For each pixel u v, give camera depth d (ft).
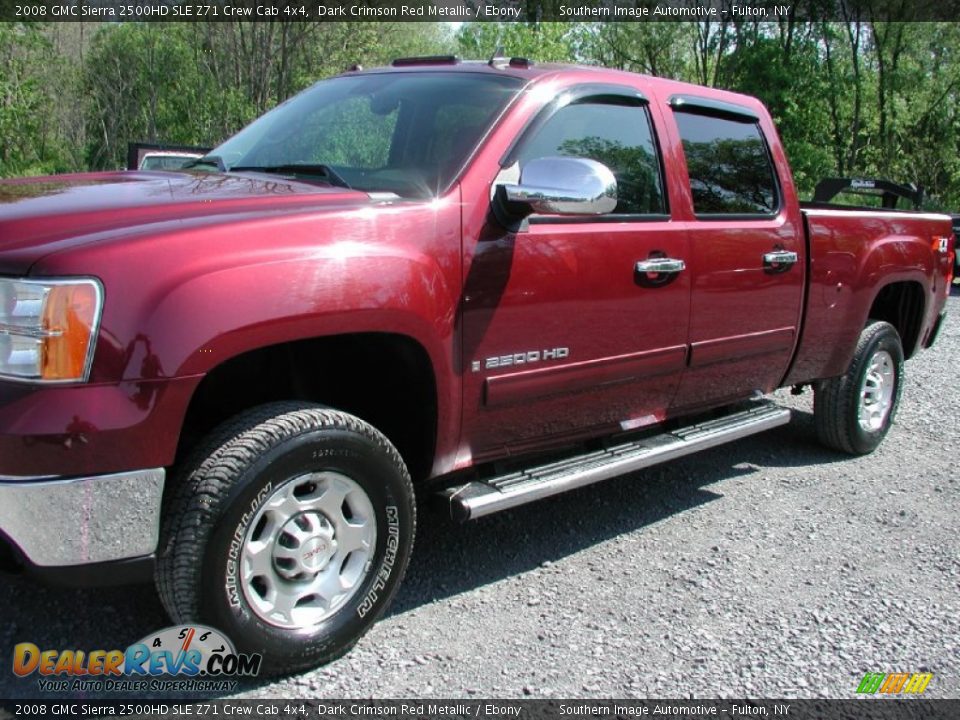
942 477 16.11
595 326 11.04
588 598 10.90
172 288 7.51
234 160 11.86
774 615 10.71
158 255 7.56
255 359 9.90
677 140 12.53
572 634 10.02
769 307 13.76
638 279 11.41
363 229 8.79
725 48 79.97
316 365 10.18
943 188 85.25
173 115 80.84
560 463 11.49
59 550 7.40
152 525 7.69
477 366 9.91
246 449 8.01
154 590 10.30
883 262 16.08
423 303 9.05
